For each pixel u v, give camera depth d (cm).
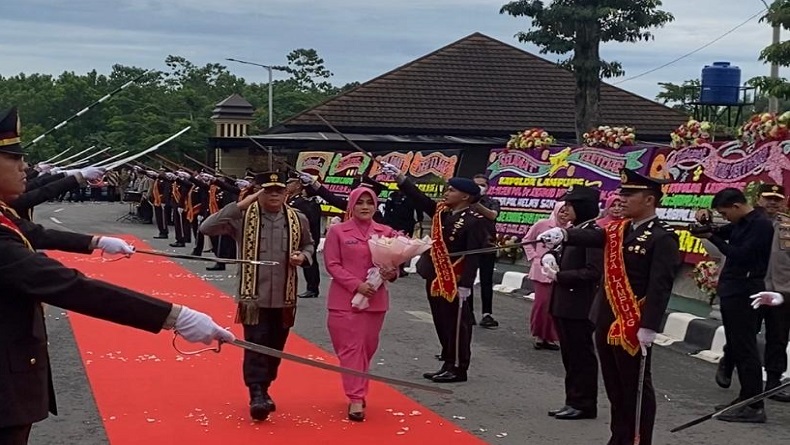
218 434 722
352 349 774
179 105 4325
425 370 986
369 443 710
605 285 668
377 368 993
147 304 407
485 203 1370
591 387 807
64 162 1037
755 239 806
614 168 1625
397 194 1875
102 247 527
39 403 412
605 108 3497
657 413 838
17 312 404
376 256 772
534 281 1110
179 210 2439
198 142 3744
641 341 644
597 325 678
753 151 1304
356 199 803
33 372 409
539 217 1809
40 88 4947
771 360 888
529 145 1895
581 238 668
